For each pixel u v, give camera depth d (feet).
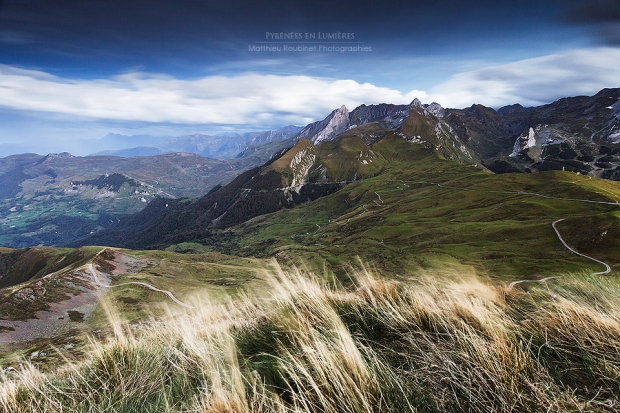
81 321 267.59
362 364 10.14
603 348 11.07
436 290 17.98
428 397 9.68
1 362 19.93
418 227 501.15
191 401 11.37
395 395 9.54
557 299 15.44
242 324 18.43
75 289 321.32
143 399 12.69
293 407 9.64
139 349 16.55
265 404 9.74
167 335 20.48
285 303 16.76
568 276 21.47
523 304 16.81
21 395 14.58
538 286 19.98
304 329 13.80
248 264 474.08
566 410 8.66
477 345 10.78
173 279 372.17
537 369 10.37
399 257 356.38
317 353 10.87
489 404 9.16
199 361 14.35
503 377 9.62
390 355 12.31
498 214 494.18
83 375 15.19
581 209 444.55
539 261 297.53
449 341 12.30
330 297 17.21
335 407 9.09
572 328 12.33
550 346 11.37
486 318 13.03
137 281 347.15
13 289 317.42
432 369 10.74
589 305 15.05
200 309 23.17
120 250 465.88
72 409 12.62
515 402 8.86
